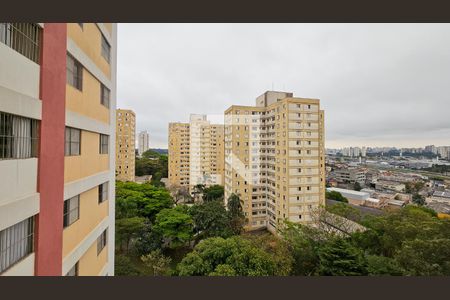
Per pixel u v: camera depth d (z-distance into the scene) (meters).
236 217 23.30
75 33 6.22
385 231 13.79
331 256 11.80
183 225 19.34
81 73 6.63
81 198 6.70
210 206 21.86
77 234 6.45
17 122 4.34
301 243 13.81
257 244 12.55
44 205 4.86
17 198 4.23
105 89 8.45
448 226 11.61
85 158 6.88
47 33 4.95
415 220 13.56
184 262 11.48
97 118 7.69
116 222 18.23
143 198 23.98
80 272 6.77
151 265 15.48
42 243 4.80
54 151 5.17
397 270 10.35
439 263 9.95
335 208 18.62
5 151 4.10
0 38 4.09
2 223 3.90
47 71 4.95
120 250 18.78
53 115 5.13
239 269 10.41
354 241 14.45
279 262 11.46
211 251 11.28
